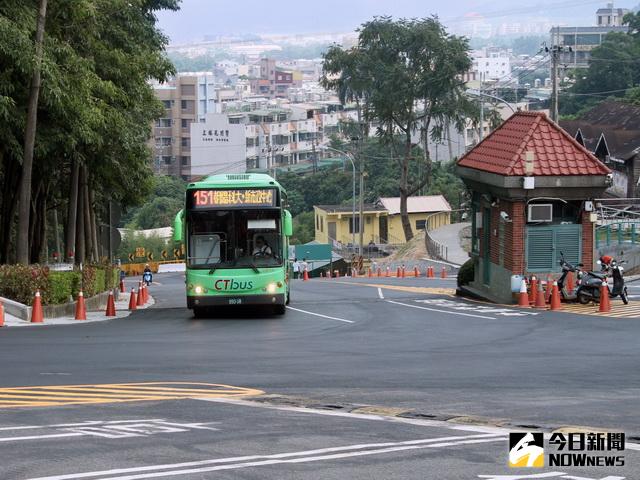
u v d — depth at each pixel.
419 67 153.50
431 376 29.69
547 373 30.38
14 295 51.72
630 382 28.36
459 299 64.19
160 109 82.50
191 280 50.12
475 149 67.19
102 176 77.88
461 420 21.50
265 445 18.39
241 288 49.97
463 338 41.41
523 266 58.12
